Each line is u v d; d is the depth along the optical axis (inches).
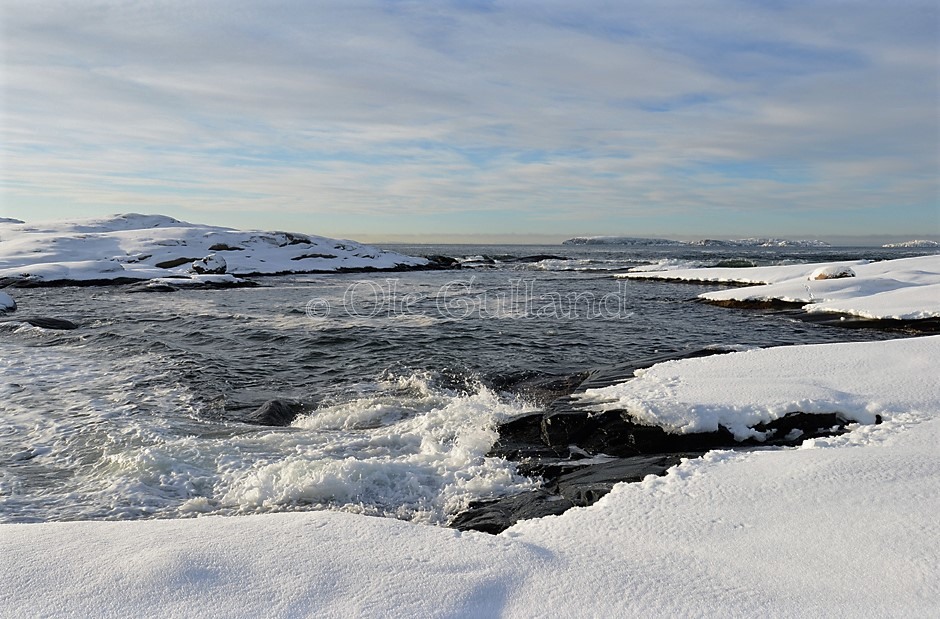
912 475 169.0
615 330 656.4
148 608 111.8
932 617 106.3
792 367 301.9
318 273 2055.9
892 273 956.6
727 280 1258.6
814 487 168.7
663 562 133.1
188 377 425.4
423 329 655.8
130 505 208.5
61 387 390.6
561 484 215.9
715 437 242.5
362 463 226.8
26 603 113.1
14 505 209.5
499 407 317.4
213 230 2362.2
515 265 2529.5
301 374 444.1
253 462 245.6
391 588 119.0
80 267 1440.7
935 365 283.1
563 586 121.7
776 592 117.9
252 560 129.2
